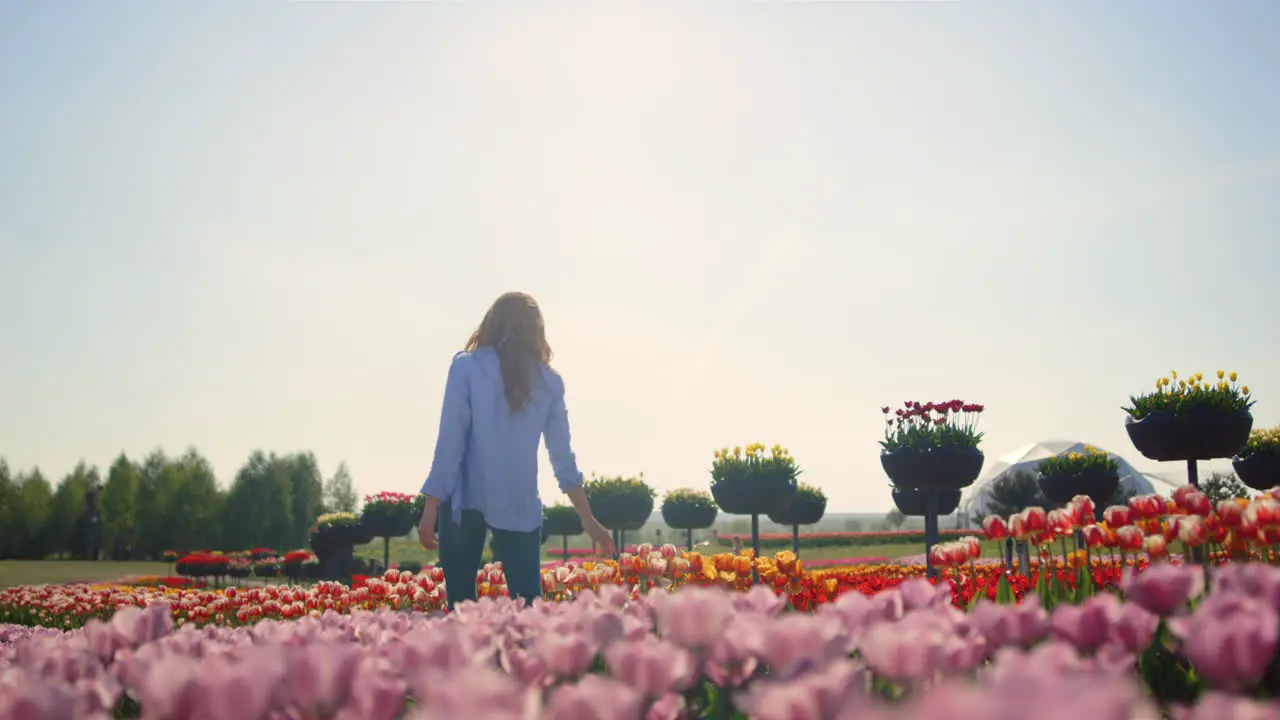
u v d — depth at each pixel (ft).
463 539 13.74
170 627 8.18
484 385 13.74
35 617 31.63
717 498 36.81
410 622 8.50
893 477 27.68
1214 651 4.24
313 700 4.75
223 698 4.28
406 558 104.73
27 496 237.86
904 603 6.92
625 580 16.65
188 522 234.99
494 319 14.19
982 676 4.63
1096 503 29.12
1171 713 6.42
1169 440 23.31
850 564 69.72
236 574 71.72
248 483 245.45
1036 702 2.76
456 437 13.56
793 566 15.53
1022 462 99.76
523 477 13.73
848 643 5.81
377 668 5.24
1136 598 5.67
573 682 5.81
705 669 5.86
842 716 3.71
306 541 260.62
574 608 7.38
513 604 9.36
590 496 46.78
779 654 5.00
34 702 4.33
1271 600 5.57
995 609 5.76
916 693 4.58
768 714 3.70
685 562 16.22
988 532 13.74
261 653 5.16
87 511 237.04
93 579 97.30
